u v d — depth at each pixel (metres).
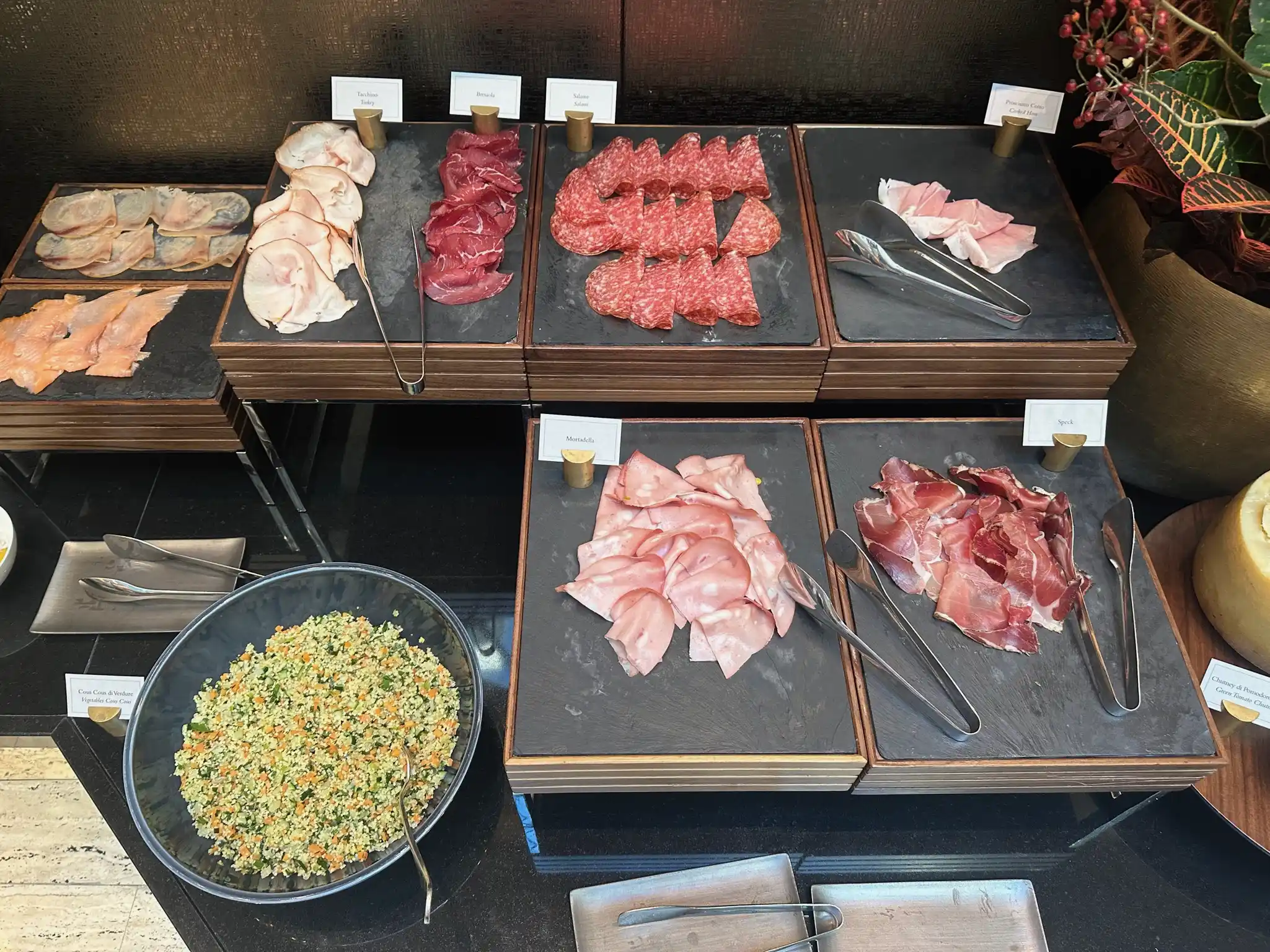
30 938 0.99
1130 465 1.00
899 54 1.04
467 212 0.93
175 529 1.06
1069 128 1.10
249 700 0.89
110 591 0.99
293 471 1.10
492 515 1.08
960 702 0.76
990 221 0.96
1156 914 0.85
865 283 0.92
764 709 0.77
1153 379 0.90
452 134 1.03
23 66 1.03
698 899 0.82
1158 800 0.91
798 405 1.06
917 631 0.80
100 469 1.10
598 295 0.90
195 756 0.86
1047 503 0.87
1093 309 0.90
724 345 0.88
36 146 1.12
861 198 0.99
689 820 0.89
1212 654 0.89
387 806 0.83
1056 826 0.89
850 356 0.89
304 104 1.09
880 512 0.86
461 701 0.88
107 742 0.94
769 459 0.90
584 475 0.86
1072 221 0.97
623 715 0.76
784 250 0.95
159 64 1.04
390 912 0.85
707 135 1.05
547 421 0.86
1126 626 0.80
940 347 0.88
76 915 1.00
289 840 0.82
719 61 1.05
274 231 0.92
